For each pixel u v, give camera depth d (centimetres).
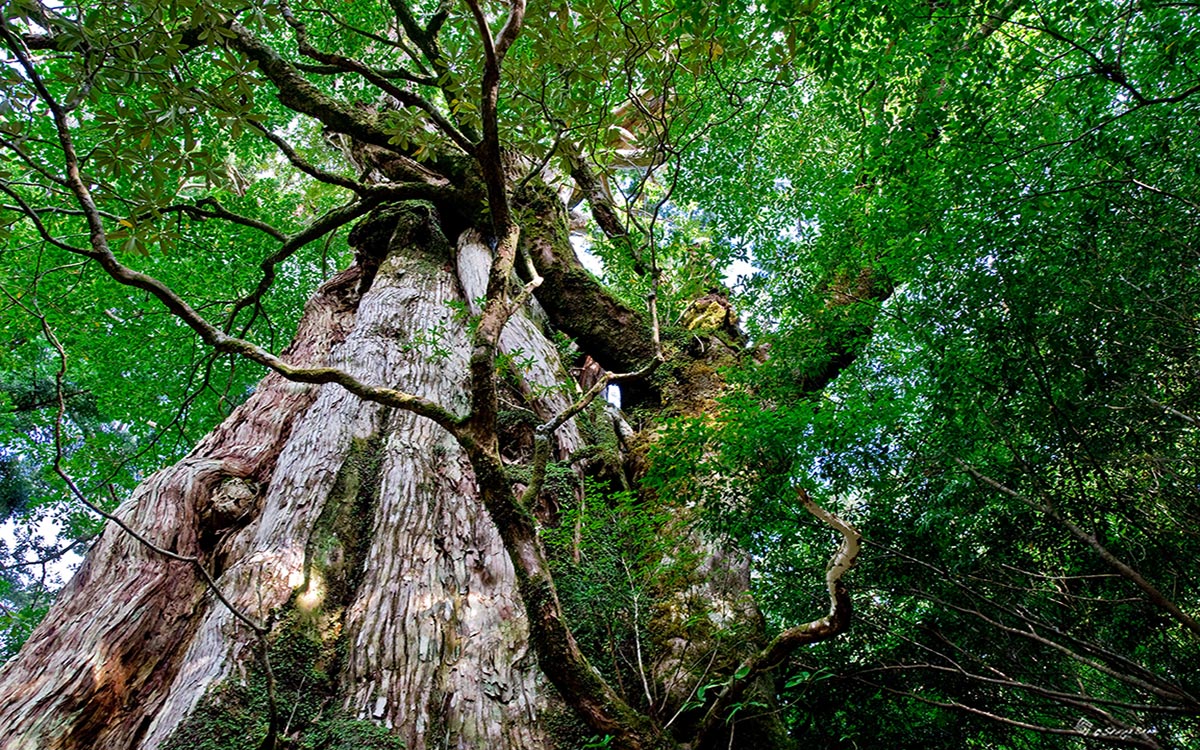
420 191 827
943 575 365
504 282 337
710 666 346
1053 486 366
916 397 406
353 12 864
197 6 317
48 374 1005
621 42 436
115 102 322
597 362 752
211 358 825
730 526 381
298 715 313
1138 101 333
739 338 748
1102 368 343
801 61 480
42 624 382
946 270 388
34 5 287
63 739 315
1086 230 345
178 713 299
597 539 399
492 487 292
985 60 398
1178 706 296
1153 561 340
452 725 319
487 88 326
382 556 407
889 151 429
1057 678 364
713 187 769
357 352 594
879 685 369
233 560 415
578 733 325
